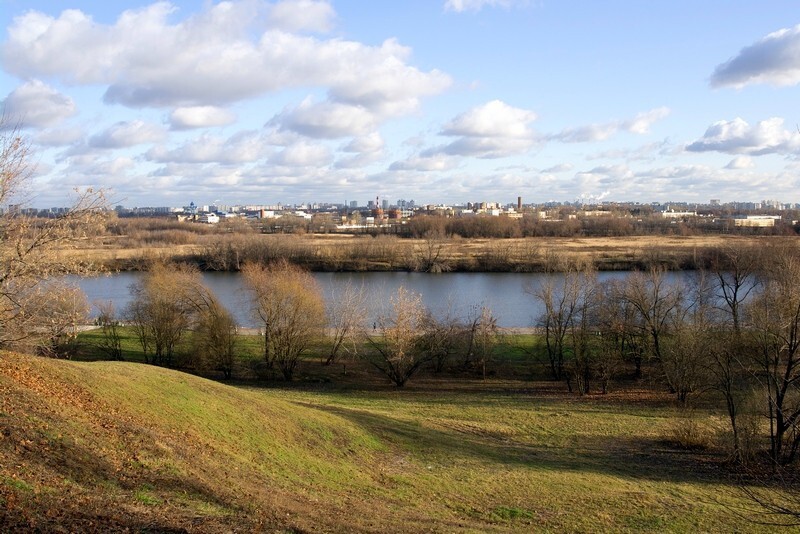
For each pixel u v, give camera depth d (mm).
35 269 22672
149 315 57906
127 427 21734
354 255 116875
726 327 48000
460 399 48094
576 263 90688
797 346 33969
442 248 124125
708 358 41438
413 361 55625
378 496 23828
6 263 22078
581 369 52906
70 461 17266
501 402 47125
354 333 59375
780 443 33312
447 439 34844
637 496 27500
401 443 32781
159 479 18453
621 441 37656
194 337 57875
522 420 41500
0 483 14344
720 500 27859
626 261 104250
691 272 92125
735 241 100375
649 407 45875
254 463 23938
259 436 27109
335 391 50719
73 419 20219
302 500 20953
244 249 112688
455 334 57844
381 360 58812
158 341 57625
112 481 17141
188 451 22062
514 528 22281
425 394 50062
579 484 28625
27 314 23453
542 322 58125
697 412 43281
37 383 22375
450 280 100438
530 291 75188
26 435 17625
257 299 56406
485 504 24781
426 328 57469
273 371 56438
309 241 139500
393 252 119250
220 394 30281
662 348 53188
